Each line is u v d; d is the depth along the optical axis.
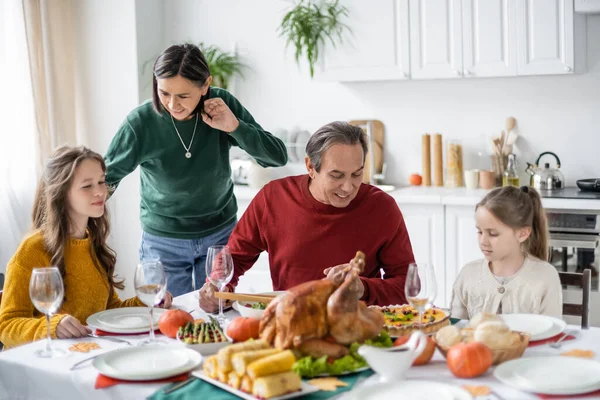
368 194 2.42
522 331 1.89
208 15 4.86
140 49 4.55
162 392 1.55
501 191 2.39
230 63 4.80
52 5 4.46
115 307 2.42
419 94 4.55
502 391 1.51
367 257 2.40
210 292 2.20
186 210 3.00
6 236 4.15
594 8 3.82
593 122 4.23
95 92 4.58
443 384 1.48
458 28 4.06
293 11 4.35
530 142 4.36
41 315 2.22
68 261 2.30
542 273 2.37
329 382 1.58
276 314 1.65
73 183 2.26
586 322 2.21
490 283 2.42
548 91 4.30
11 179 4.23
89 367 1.72
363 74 4.26
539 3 3.91
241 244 2.52
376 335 1.70
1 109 4.17
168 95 2.60
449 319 2.01
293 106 4.79
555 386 1.50
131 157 2.83
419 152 4.59
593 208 3.75
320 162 2.25
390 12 4.16
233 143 3.02
